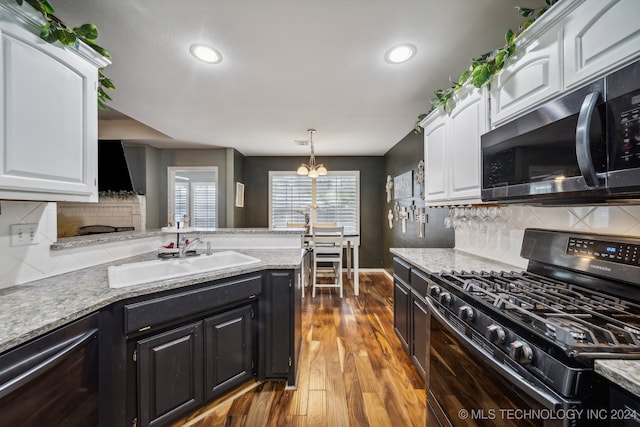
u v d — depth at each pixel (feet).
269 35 4.90
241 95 7.54
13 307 3.30
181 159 14.76
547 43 3.43
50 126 3.59
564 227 4.38
